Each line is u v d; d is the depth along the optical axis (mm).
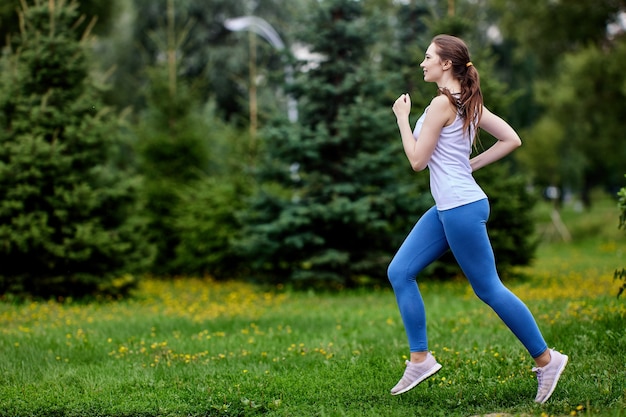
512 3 19219
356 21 12031
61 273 10383
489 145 12883
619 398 3865
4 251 9945
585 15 18250
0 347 6219
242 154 15359
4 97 10227
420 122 4051
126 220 11039
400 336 6633
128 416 4117
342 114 11523
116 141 11195
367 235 11953
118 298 10742
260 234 11906
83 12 14344
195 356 5730
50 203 10180
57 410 4203
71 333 7129
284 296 10969
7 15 13523
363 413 3914
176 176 15781
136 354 5895
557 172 26812
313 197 11891
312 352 5848
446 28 13312
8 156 10195
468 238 3838
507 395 4125
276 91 22250
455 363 5031
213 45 29984
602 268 14477
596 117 20828
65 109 10531
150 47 28562
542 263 16547
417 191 12906
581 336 5566
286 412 4004
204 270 14734
